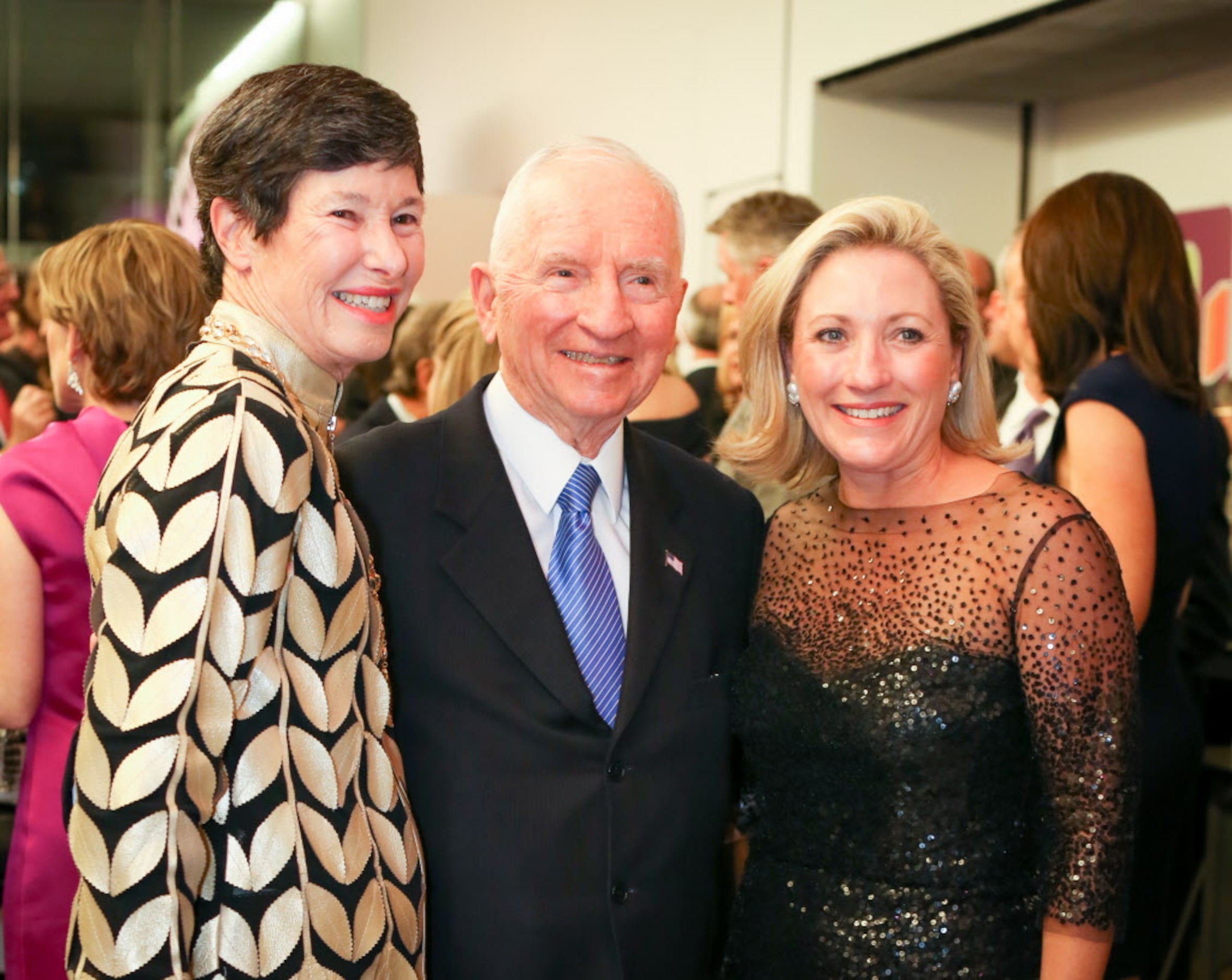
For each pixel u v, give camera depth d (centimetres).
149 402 139
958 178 526
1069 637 164
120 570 127
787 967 175
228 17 1026
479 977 166
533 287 175
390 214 147
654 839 174
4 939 202
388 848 147
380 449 181
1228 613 262
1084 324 238
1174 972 309
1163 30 400
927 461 182
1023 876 170
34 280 439
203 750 127
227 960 132
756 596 194
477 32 847
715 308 391
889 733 168
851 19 492
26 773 200
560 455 182
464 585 172
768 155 553
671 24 637
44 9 1006
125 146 1023
